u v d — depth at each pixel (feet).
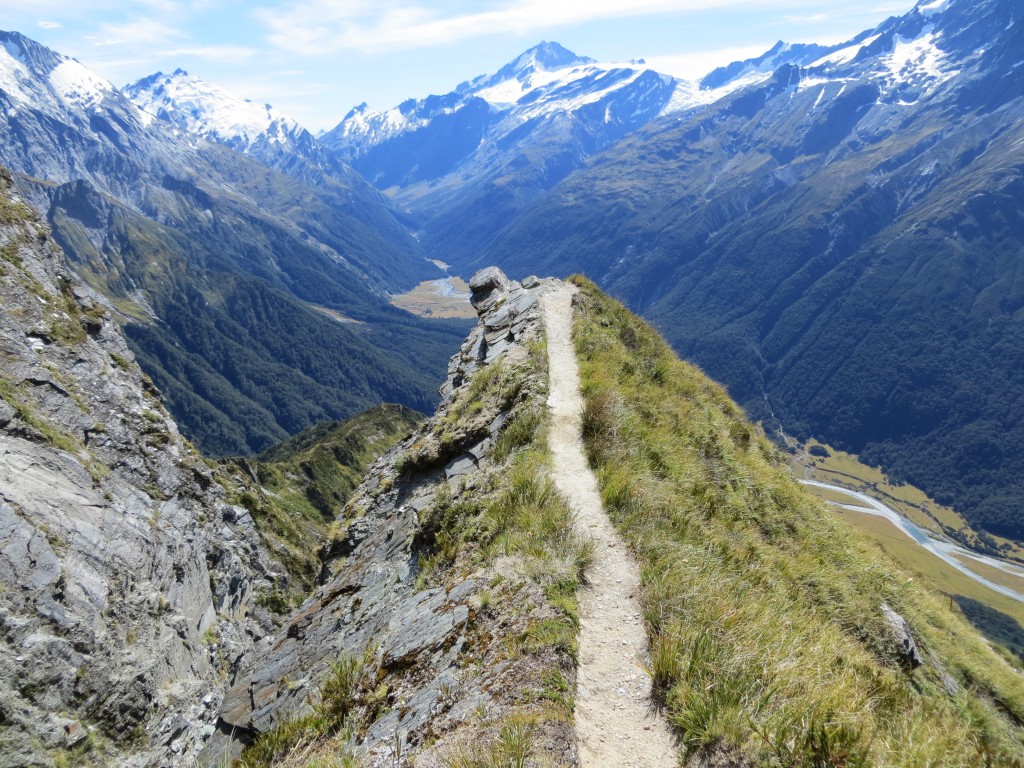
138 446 138.31
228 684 116.06
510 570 35.73
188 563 123.95
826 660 31.58
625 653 28.96
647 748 23.57
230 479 219.82
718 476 58.34
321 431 613.93
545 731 23.15
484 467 54.70
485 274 128.77
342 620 49.14
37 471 95.91
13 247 142.00
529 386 64.95
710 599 32.42
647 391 70.49
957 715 38.29
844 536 66.28
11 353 119.55
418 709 28.22
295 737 34.32
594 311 96.43
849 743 23.29
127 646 86.84
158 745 82.33
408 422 564.71
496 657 28.78
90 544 92.68
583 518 41.45
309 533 235.40
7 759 62.18
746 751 22.99
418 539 49.65
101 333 155.02
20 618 72.54
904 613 52.54
